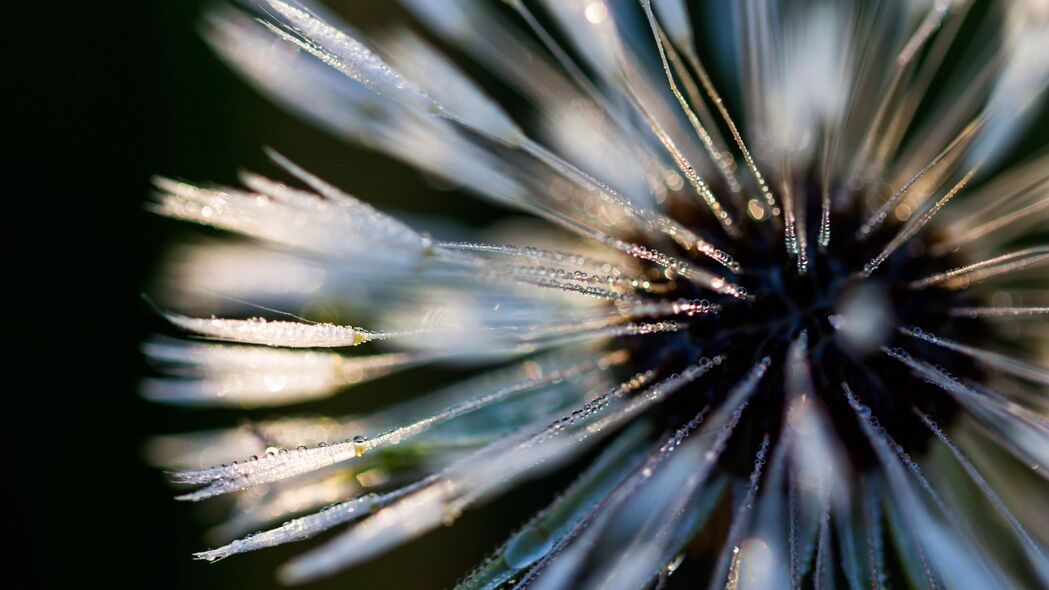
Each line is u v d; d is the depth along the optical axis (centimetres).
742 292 8
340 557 9
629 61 9
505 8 9
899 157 9
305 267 9
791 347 8
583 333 9
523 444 8
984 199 9
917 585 8
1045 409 8
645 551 8
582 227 9
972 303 9
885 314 8
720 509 8
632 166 9
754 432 8
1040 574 8
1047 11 9
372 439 8
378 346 9
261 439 9
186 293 10
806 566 8
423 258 8
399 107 9
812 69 9
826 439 8
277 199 9
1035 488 9
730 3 9
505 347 9
